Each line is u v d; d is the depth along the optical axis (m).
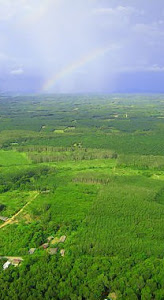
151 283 73.31
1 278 75.38
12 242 93.25
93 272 76.81
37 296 70.56
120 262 80.38
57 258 83.88
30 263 81.19
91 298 70.94
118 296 71.12
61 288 72.69
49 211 110.00
